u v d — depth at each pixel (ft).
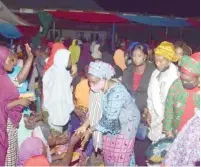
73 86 25.49
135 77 20.47
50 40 50.72
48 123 21.62
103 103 16.85
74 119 23.66
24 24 41.50
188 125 14.19
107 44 54.39
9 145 17.42
